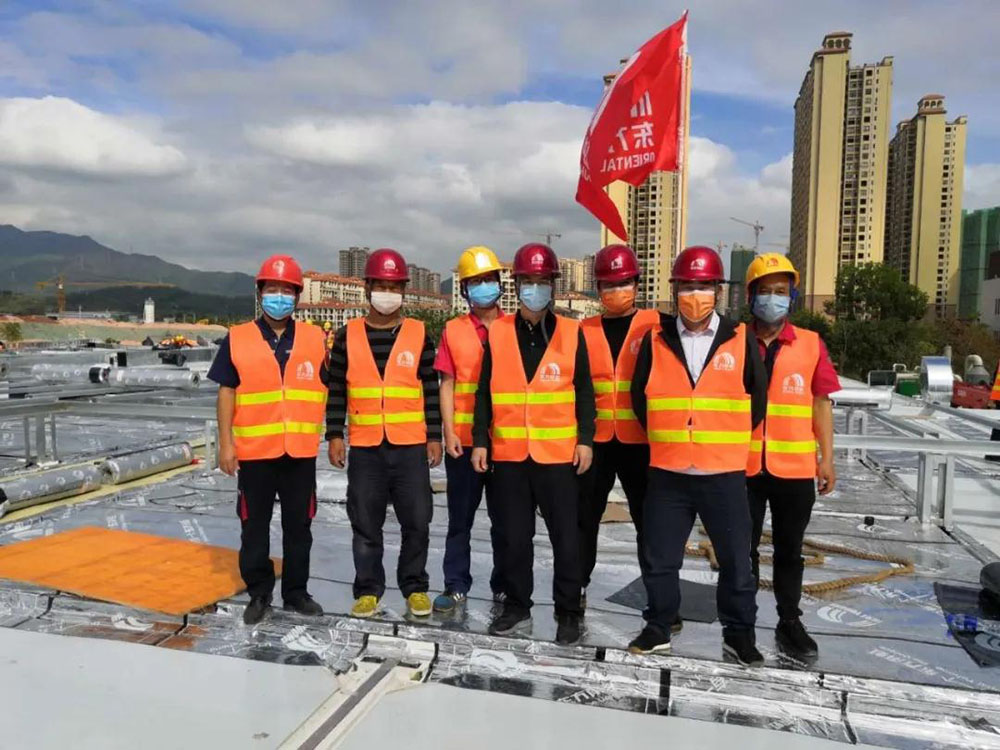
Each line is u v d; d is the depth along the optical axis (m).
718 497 3.08
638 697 2.93
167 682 2.96
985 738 2.63
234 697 2.84
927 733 2.66
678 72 4.66
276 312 3.57
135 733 2.57
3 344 27.78
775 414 3.27
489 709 2.78
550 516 3.42
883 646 3.40
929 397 13.45
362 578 3.74
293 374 3.61
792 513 3.28
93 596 3.67
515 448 3.42
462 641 3.25
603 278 3.56
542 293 3.36
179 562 4.28
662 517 3.19
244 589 3.89
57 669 3.07
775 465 3.24
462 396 3.87
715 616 3.73
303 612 3.57
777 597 3.38
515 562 3.48
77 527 5.34
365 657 3.20
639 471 3.61
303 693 2.88
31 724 2.63
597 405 3.66
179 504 6.05
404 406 3.73
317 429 3.72
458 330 3.88
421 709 2.77
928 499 5.70
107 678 2.99
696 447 3.08
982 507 6.55
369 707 2.79
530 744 2.53
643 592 4.11
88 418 11.98
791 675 2.91
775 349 3.31
